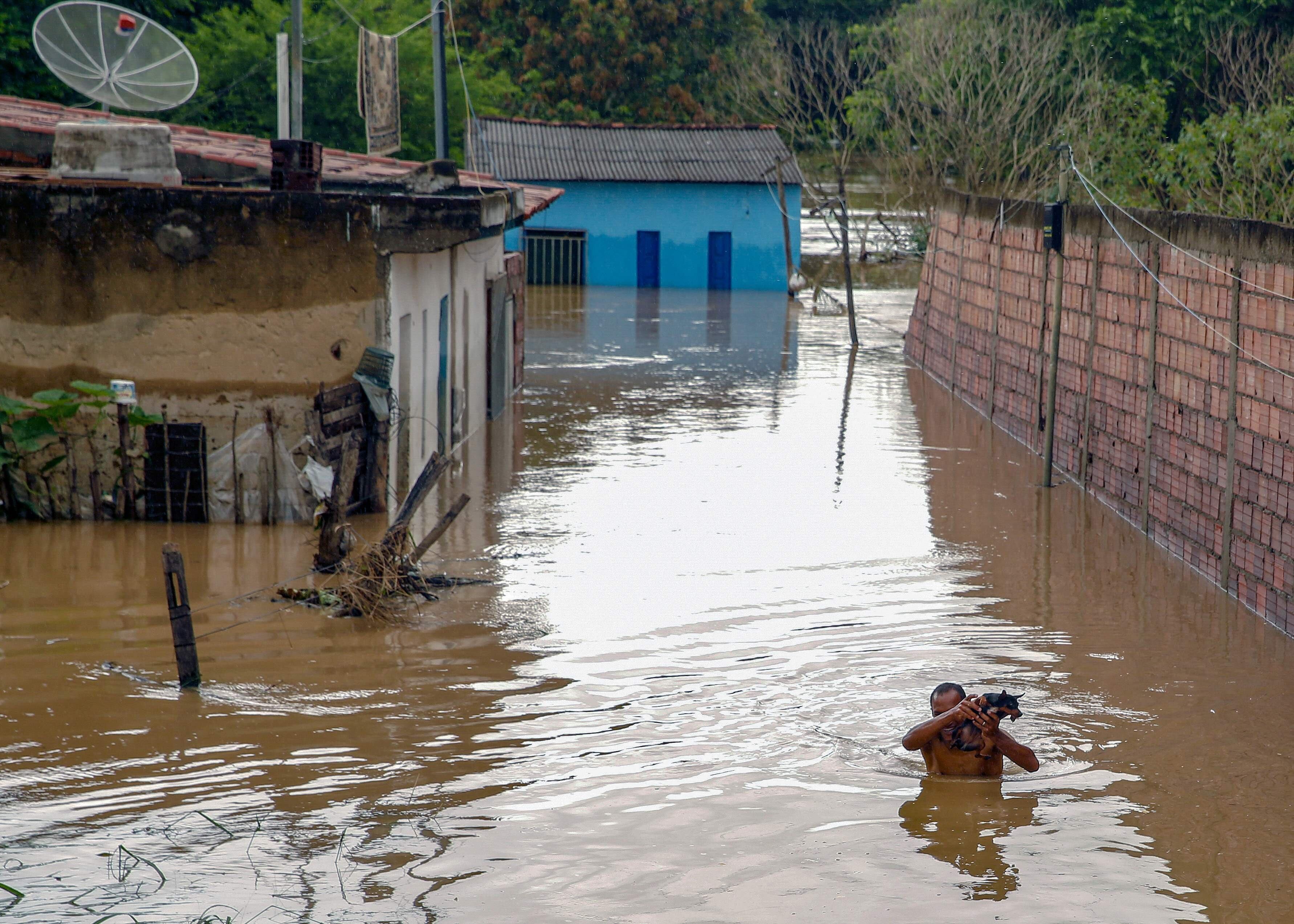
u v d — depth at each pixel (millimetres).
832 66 51281
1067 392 15281
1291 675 8664
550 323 30391
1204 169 26109
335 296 11977
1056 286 14344
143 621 9312
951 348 21656
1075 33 40219
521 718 7660
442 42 22797
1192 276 11680
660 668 8602
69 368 12062
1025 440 17172
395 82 16547
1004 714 6785
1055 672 8625
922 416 19297
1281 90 33781
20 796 6469
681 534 12219
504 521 12648
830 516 13078
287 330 12000
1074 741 7430
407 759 7043
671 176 37781
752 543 11938
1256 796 6707
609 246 38312
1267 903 5605
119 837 6066
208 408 12086
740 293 37344
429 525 12297
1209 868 5914
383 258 11945
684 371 23609
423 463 13945
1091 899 5617
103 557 10914
